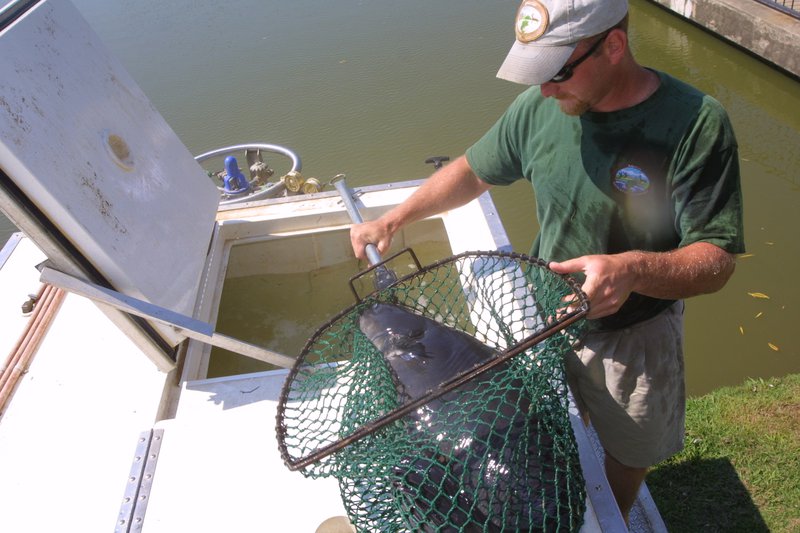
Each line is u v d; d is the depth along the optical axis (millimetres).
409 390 1924
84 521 2209
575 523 1762
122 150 2646
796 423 3832
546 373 1867
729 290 5180
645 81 2057
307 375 2459
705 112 1974
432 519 1703
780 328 4812
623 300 1866
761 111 7457
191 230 2961
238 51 9141
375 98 7883
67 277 2328
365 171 6797
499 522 1684
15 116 2170
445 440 1724
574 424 2375
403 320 2111
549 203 2361
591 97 2043
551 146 2279
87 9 10742
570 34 1928
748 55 8016
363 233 2637
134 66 8898
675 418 2471
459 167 2719
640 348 2309
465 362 1971
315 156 7043
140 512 2209
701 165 1983
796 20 7453
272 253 3605
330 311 3475
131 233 2525
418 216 2713
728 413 3961
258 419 2484
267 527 2146
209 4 10641
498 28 9102
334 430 2369
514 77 2027
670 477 3617
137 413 2549
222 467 2324
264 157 7129
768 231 5676
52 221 2277
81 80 2570
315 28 9602
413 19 9586
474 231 3291
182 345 2865
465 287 2971
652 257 1909
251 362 3201
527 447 1722
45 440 2482
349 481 2150
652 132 2049
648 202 2135
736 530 3336
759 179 6352
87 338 2936
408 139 7176
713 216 1997
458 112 7516
